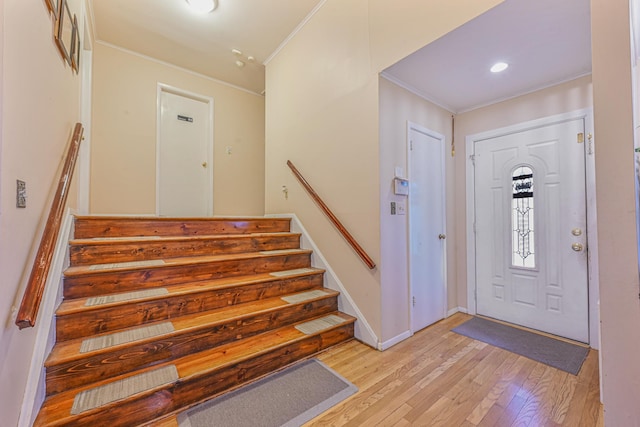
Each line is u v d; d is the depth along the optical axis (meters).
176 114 4.11
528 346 2.36
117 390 1.44
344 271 2.65
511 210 2.87
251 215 4.77
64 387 1.42
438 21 1.95
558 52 2.11
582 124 2.43
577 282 2.45
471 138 3.16
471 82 2.55
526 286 2.76
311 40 3.07
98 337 1.65
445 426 1.48
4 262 1.01
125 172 3.62
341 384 1.82
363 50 2.49
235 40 3.47
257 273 2.63
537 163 2.68
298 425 1.48
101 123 3.47
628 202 1.11
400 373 1.96
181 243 2.42
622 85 1.13
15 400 1.12
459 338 2.53
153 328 1.78
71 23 2.08
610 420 1.13
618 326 1.12
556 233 2.57
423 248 2.80
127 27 3.24
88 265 2.02
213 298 2.14
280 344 1.98
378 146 2.37
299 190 3.27
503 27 1.84
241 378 1.78
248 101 4.80
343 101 2.68
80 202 3.05
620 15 1.15
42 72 1.44
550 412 1.58
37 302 1.07
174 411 1.53
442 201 3.06
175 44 3.55
